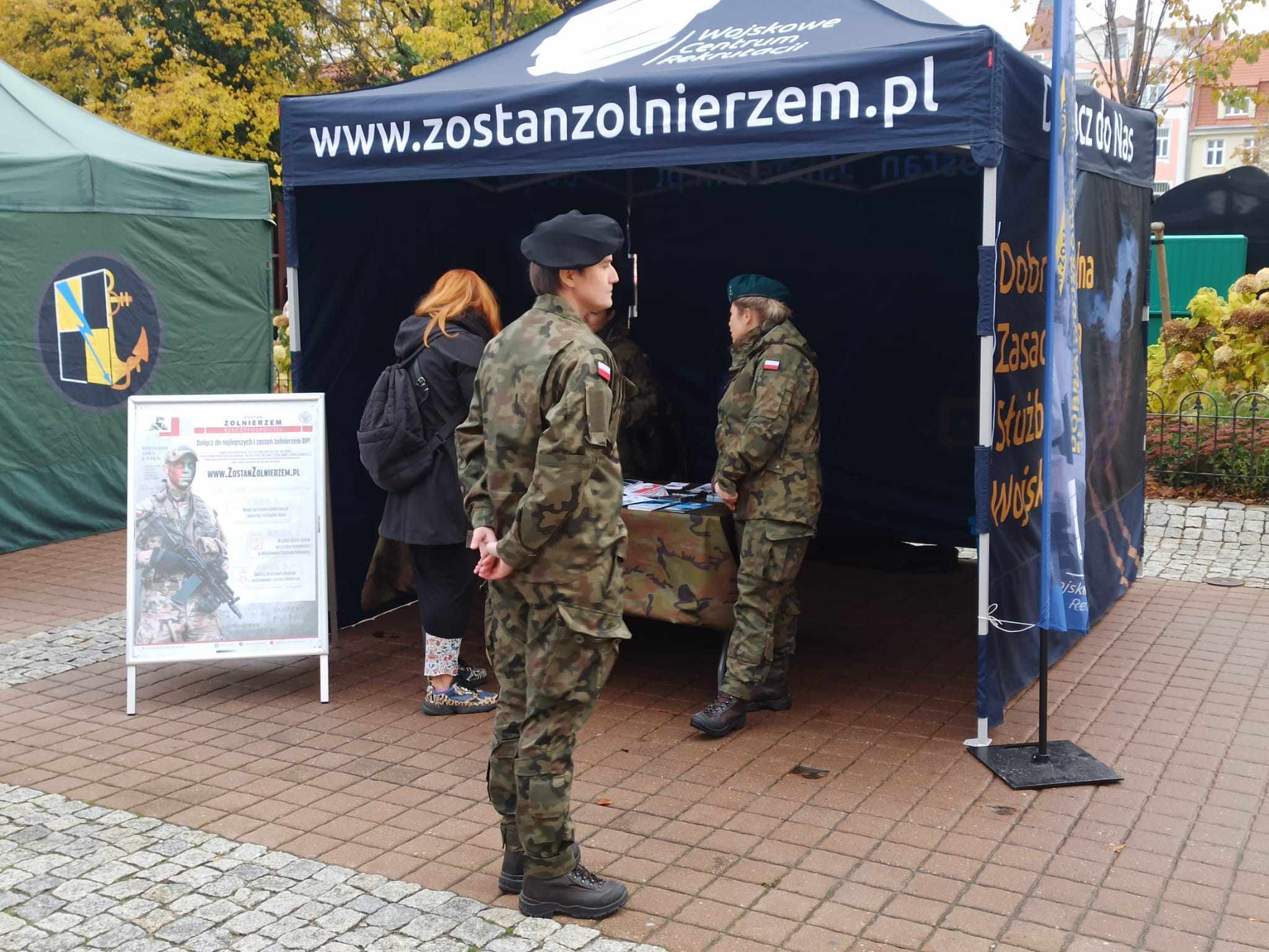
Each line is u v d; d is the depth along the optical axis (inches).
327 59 864.9
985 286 170.4
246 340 406.0
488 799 169.8
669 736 194.5
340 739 194.4
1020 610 197.9
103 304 356.8
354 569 255.9
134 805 168.4
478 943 130.2
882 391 315.6
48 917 136.7
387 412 196.1
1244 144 1733.5
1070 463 176.4
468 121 199.5
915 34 179.0
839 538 324.5
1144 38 602.9
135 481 207.6
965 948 128.9
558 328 127.9
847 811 164.7
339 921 135.2
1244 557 317.7
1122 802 167.2
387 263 255.0
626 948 129.2
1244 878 144.6
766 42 191.0
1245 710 204.5
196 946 130.3
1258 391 397.7
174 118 741.3
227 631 208.7
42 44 767.7
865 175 300.2
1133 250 267.3
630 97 185.6
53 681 225.5
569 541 125.5
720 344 326.3
